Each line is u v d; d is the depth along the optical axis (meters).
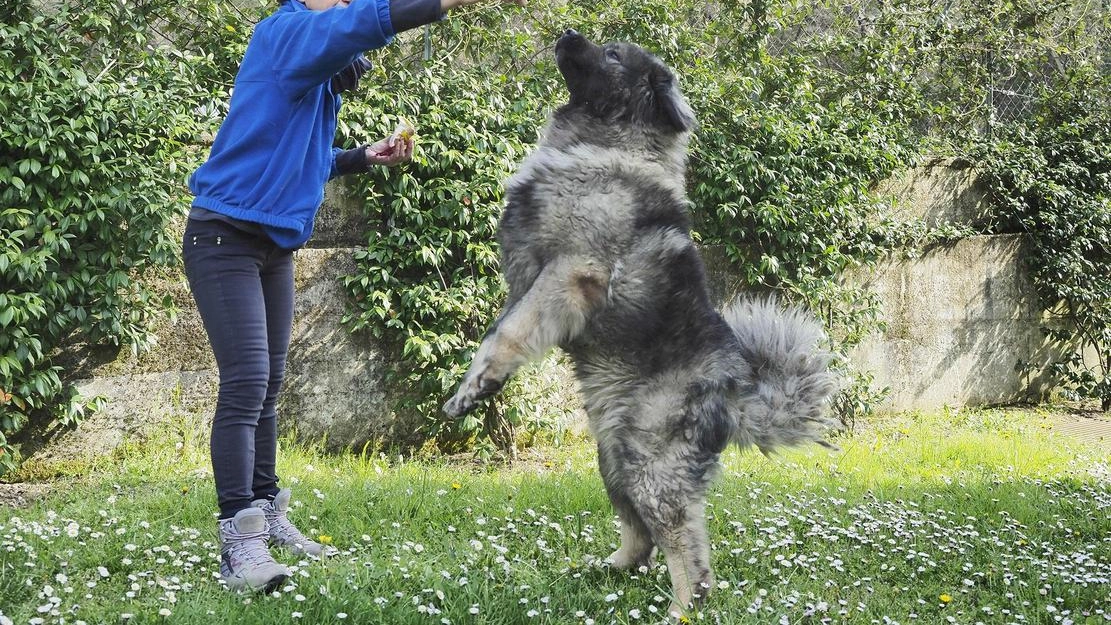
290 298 3.61
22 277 4.86
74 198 5.09
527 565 3.53
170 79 5.61
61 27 5.51
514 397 6.43
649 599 3.35
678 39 7.46
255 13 6.25
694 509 3.30
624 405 3.38
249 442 3.25
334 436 6.13
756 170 7.45
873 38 8.71
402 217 6.30
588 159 3.56
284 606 2.93
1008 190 9.62
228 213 3.19
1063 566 4.00
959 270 9.20
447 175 6.29
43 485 5.10
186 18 6.08
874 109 8.84
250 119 3.23
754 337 3.48
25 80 5.32
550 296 3.35
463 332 6.40
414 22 3.07
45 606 2.75
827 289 7.81
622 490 3.43
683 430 3.30
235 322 3.23
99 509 4.07
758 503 4.83
